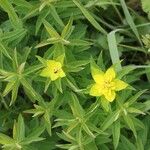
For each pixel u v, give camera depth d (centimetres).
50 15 35
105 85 32
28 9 35
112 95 32
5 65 33
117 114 32
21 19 35
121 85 32
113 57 36
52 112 33
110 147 36
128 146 34
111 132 34
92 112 32
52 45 37
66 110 35
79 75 35
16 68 31
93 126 32
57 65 32
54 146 35
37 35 37
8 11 33
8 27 36
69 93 34
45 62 32
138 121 33
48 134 36
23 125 32
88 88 32
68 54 33
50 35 33
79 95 35
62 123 32
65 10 36
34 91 32
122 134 36
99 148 35
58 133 33
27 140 32
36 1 36
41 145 35
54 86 33
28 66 34
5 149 32
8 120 37
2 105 37
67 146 32
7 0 33
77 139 32
